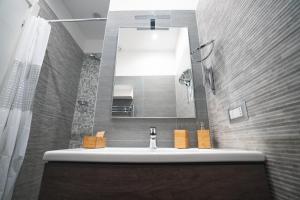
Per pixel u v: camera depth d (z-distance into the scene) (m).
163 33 1.41
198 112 1.21
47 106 1.67
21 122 1.15
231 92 0.85
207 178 0.55
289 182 0.49
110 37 1.39
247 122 0.71
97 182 0.56
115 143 1.14
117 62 1.33
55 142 1.81
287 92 0.50
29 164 1.41
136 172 0.56
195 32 1.41
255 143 0.65
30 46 1.23
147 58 1.35
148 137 1.16
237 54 0.79
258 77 0.64
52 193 0.55
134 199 0.54
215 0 1.05
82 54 2.52
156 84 1.29
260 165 0.58
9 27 1.09
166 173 0.56
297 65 0.47
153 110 1.23
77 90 2.34
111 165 0.57
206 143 0.97
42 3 1.62
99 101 1.22
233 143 0.83
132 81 1.29
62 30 1.98
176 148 1.00
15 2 1.13
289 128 0.50
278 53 0.54
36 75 1.25
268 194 0.55
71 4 2.12
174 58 1.35
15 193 1.27
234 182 0.55
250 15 0.69
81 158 0.57
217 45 1.01
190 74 1.31
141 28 1.42
